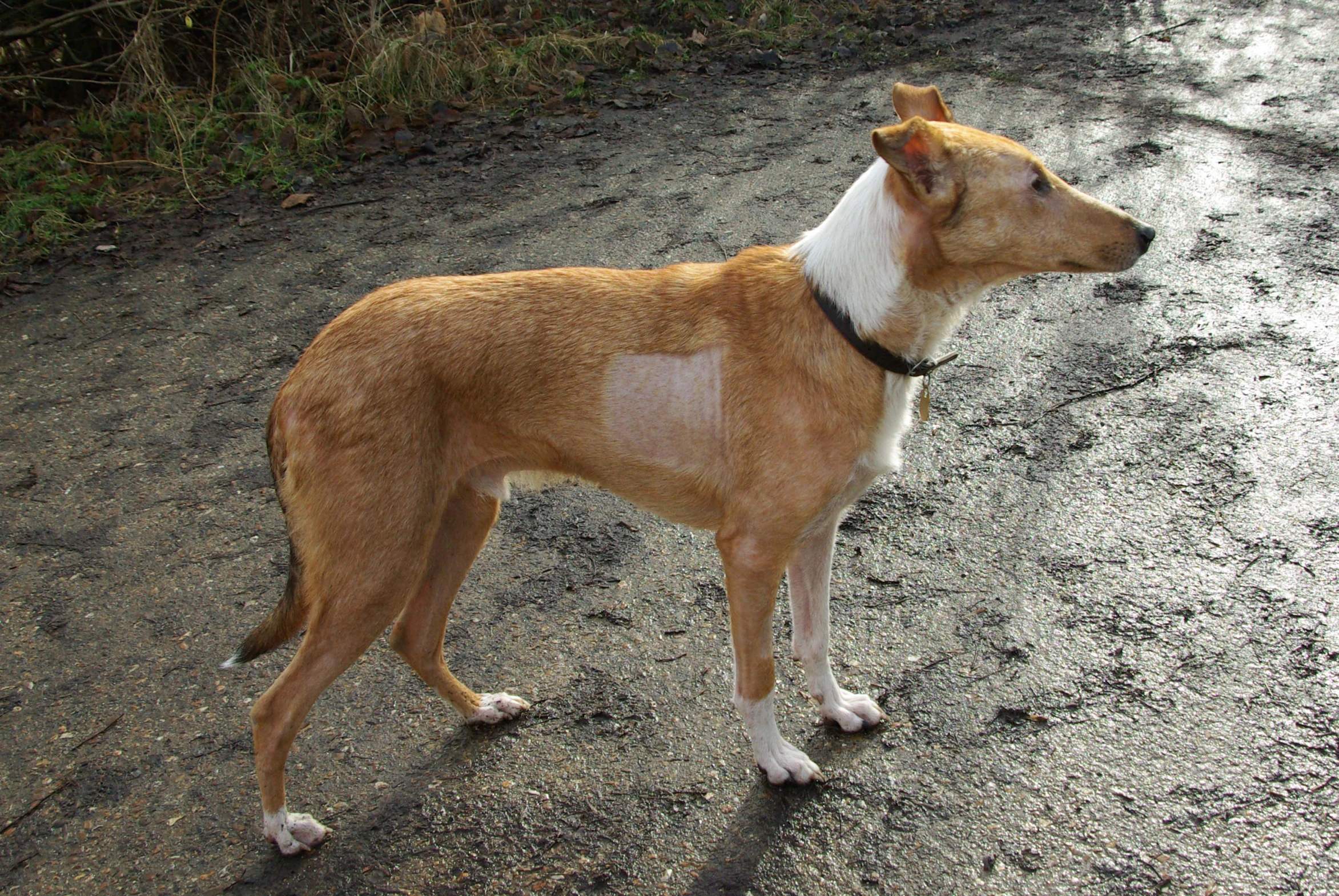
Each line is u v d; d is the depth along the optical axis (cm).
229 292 622
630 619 381
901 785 306
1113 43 894
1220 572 368
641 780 317
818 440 285
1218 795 291
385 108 838
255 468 475
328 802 319
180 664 374
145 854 306
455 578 331
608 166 738
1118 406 459
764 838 294
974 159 276
